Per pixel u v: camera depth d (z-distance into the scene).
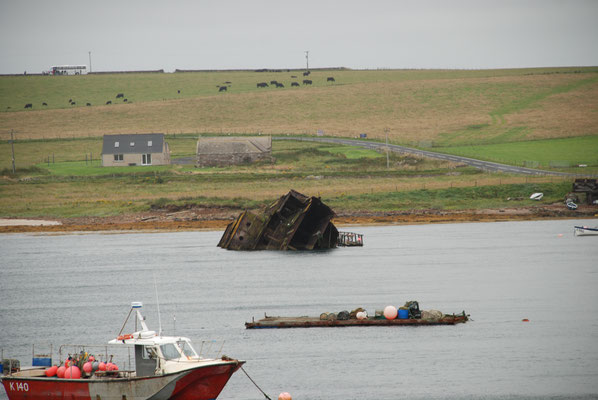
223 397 161.25
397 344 197.12
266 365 181.75
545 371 172.50
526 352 187.25
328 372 175.25
